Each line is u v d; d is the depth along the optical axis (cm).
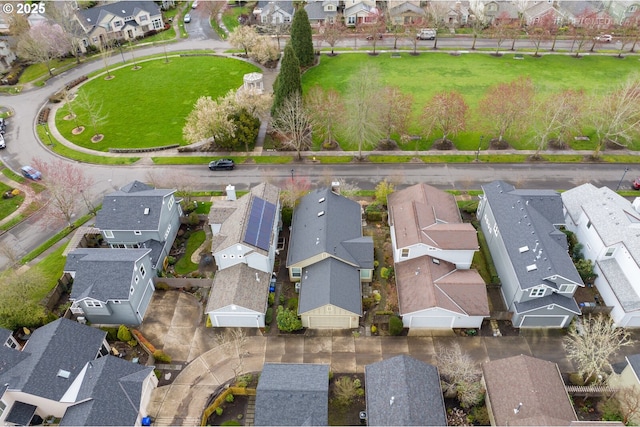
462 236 5450
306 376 4412
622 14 12600
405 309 5084
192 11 14738
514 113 7831
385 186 6794
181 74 11031
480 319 5088
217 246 5550
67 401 4297
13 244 6588
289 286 5753
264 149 8356
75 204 7269
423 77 10475
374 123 8000
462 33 12812
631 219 5638
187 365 4956
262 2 14088
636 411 4084
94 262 5231
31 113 9831
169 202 6359
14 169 8138
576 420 4006
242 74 10894
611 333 4944
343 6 14088
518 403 4044
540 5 13012
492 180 7425
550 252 5178
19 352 4594
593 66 10831
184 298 5672
